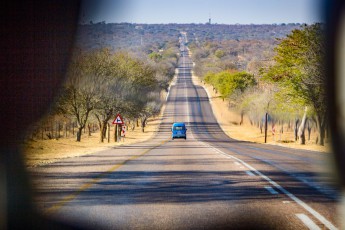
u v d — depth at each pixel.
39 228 13.61
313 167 32.41
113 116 92.56
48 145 61.22
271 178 26.11
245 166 33.44
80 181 24.14
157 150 57.53
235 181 24.75
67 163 34.91
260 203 18.06
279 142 102.31
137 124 178.88
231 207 17.23
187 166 33.44
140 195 19.86
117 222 14.60
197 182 24.31
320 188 22.12
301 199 19.02
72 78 67.94
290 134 133.38
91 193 20.20
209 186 22.80
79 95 80.00
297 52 76.38
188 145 75.75
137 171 29.67
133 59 108.19
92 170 29.86
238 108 182.62
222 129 166.50
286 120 132.62
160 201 18.41
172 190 21.36
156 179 25.45
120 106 90.56
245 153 51.06
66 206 17.02
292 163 36.19
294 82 77.75
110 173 28.17
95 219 14.99
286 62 79.12
